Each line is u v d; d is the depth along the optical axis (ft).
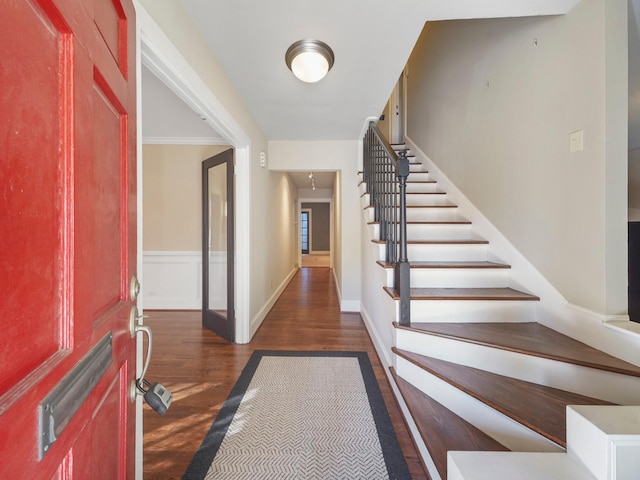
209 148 13.61
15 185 1.29
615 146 5.13
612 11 5.07
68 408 1.58
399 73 7.63
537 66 6.70
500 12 5.67
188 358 8.71
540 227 6.67
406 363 6.23
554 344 5.52
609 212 5.16
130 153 2.72
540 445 3.93
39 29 1.43
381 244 8.57
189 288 13.80
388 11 5.57
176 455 5.01
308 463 4.84
